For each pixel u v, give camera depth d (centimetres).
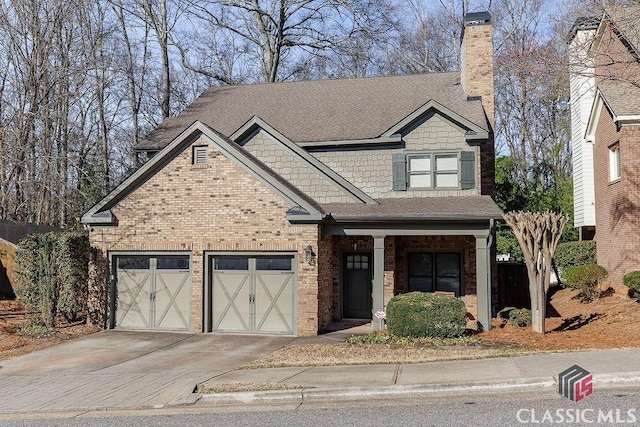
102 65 2778
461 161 1673
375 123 1825
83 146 2897
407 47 3875
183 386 953
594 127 2033
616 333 1234
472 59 1892
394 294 1647
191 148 1549
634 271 1578
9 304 1908
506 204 2548
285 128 1903
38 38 2364
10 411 858
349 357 1127
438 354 1112
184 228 1540
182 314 1545
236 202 1510
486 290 1428
